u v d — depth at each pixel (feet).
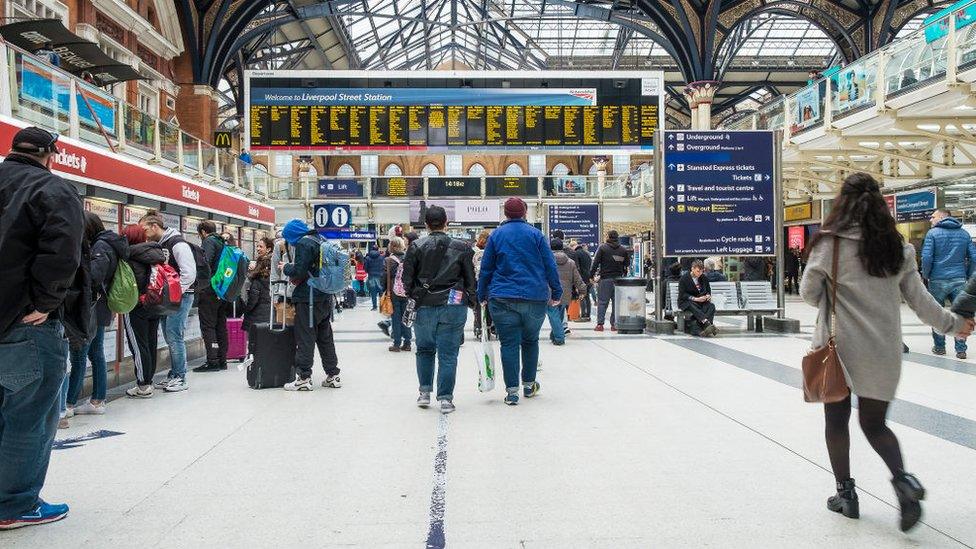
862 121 43.42
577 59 159.22
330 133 70.08
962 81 34.78
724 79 160.66
